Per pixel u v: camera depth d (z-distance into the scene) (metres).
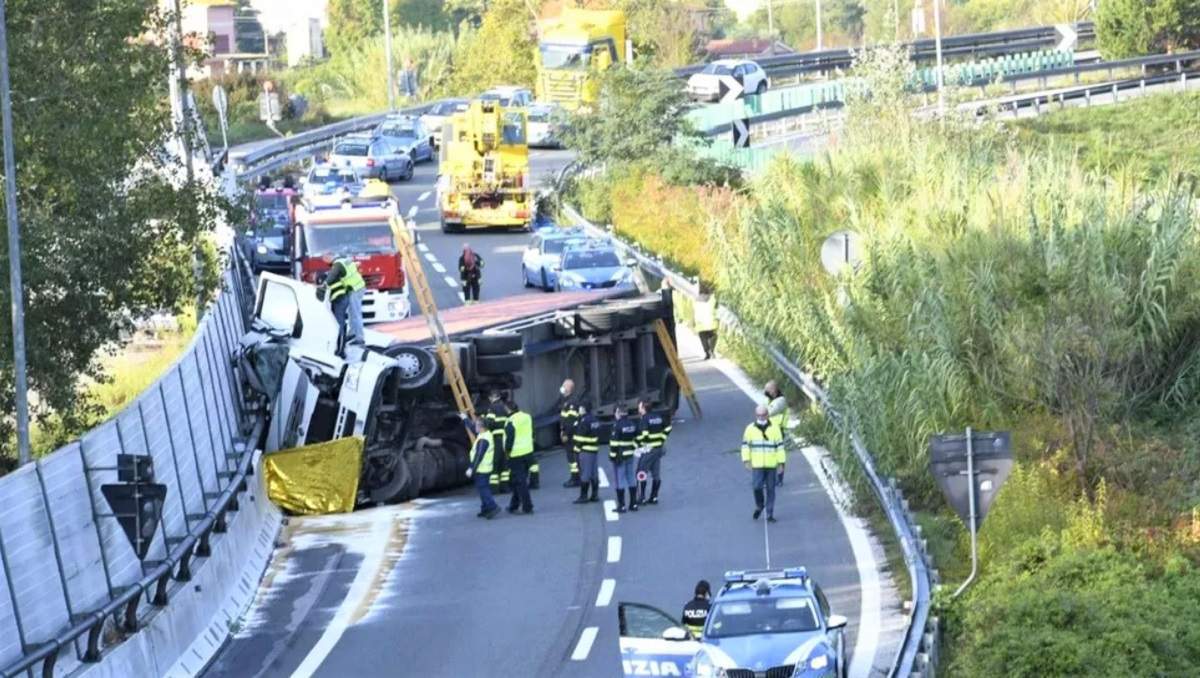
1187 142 144.75
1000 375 61.00
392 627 45.97
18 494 36.69
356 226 86.62
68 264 52.81
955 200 74.75
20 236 50.34
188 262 58.66
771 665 36.75
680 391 74.88
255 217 70.38
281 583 50.72
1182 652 40.53
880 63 113.31
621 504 57.25
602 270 95.56
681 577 49.19
